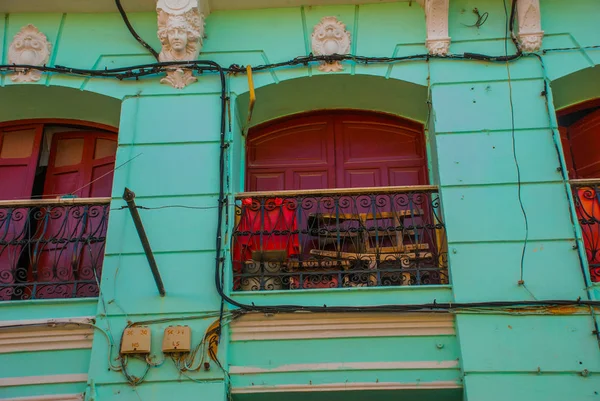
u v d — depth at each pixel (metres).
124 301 6.65
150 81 7.83
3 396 6.36
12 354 6.55
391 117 8.48
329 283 7.11
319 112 8.55
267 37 8.09
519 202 6.91
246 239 7.39
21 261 7.66
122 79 7.85
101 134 8.66
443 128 7.36
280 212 7.17
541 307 6.39
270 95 8.00
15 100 8.20
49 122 8.62
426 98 7.87
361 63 7.82
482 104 7.45
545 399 6.03
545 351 6.22
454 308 6.43
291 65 7.86
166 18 7.85
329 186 8.17
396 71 7.77
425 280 7.05
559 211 6.83
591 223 6.85
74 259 6.95
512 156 7.14
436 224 6.97
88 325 6.57
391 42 7.95
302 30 8.12
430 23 7.88
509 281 6.55
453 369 6.34
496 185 7.01
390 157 8.30
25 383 6.40
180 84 7.75
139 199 7.14
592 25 7.82
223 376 6.31
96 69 7.96
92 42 8.15
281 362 6.43
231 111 7.61
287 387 6.32
